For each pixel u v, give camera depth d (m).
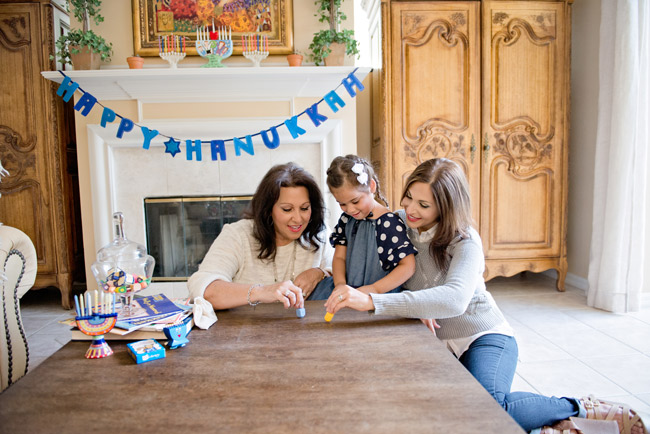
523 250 3.18
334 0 2.94
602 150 2.81
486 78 3.03
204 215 3.10
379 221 1.22
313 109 2.45
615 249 2.73
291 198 1.28
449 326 1.26
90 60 2.86
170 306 1.00
